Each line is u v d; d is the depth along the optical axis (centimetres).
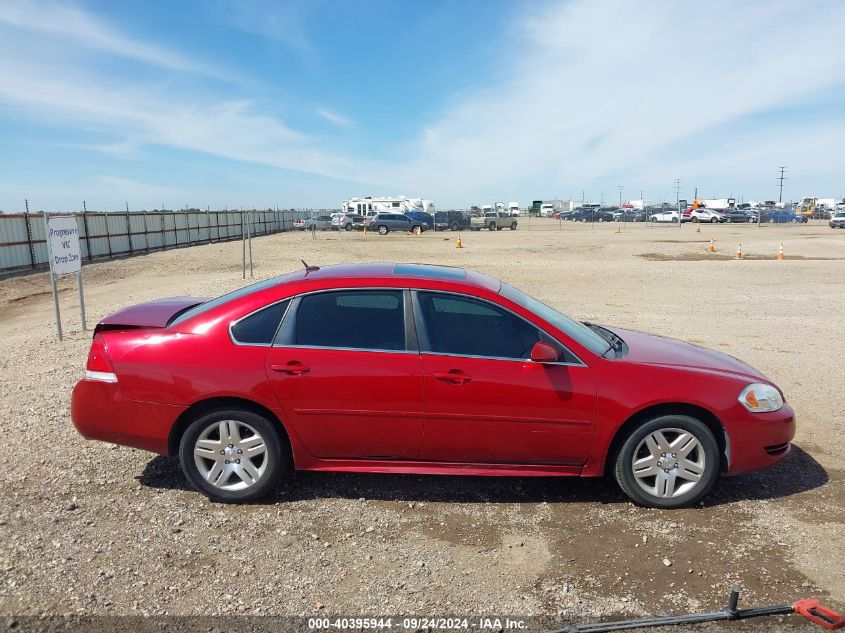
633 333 533
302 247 3350
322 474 469
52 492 428
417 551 367
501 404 408
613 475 430
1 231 2152
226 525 391
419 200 7462
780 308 1327
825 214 8688
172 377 409
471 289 428
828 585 338
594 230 5891
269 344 415
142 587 325
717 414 415
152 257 2744
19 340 959
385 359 410
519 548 372
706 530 395
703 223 7419
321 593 325
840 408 634
